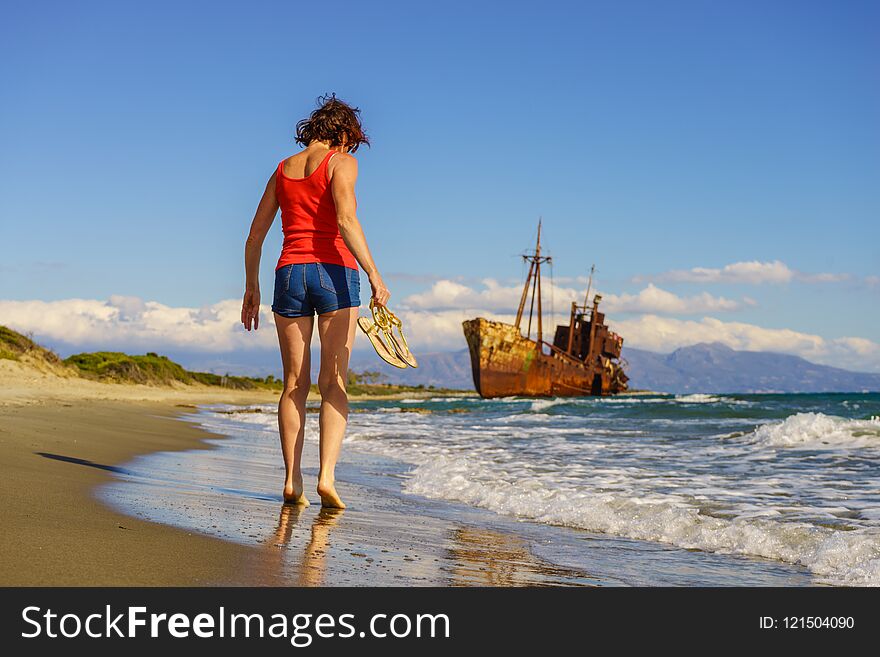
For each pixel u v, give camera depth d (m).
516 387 56.56
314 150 4.55
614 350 74.00
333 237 4.57
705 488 6.23
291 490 4.72
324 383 4.70
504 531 4.35
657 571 3.43
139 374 48.22
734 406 24.77
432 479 6.70
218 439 11.54
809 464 8.09
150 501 4.10
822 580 3.35
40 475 4.59
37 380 27.17
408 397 87.00
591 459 8.78
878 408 22.44
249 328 4.89
